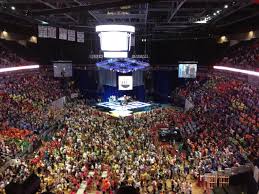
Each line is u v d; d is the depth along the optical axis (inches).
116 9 1207.6
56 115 1541.6
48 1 1131.9
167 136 1339.8
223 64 1798.7
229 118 1269.7
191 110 1630.2
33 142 1151.6
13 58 1819.6
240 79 1627.7
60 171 933.2
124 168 942.4
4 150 991.6
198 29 1953.7
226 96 1561.3
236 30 1889.8
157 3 1172.5
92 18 1584.6
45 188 800.9
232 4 1125.1
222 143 1067.9
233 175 878.4
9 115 1330.0
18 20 1649.9
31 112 1460.4
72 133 1264.8
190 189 848.9
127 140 1209.4
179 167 992.2
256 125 1093.1
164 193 844.6
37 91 1806.1
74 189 864.9
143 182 902.4
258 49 1605.6
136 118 1598.2
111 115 1700.3
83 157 1026.7
